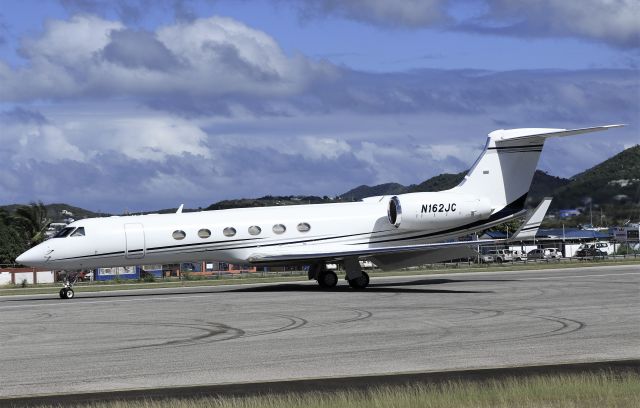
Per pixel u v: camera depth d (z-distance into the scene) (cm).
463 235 6525
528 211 6519
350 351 2755
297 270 14162
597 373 2241
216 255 6081
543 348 2731
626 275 7244
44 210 15625
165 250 5956
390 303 4531
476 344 2852
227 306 4575
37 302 5556
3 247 14638
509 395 1947
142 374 2406
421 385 2108
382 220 6400
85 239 5800
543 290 5309
